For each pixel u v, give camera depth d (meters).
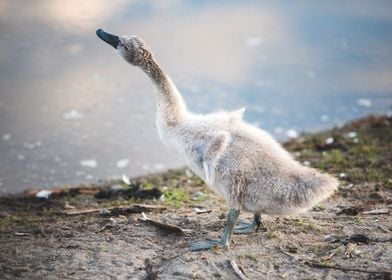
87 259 9.03
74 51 20.02
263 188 8.99
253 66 19.34
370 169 13.20
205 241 9.32
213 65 19.33
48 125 16.64
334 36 21.20
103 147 15.75
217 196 12.08
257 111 17.22
